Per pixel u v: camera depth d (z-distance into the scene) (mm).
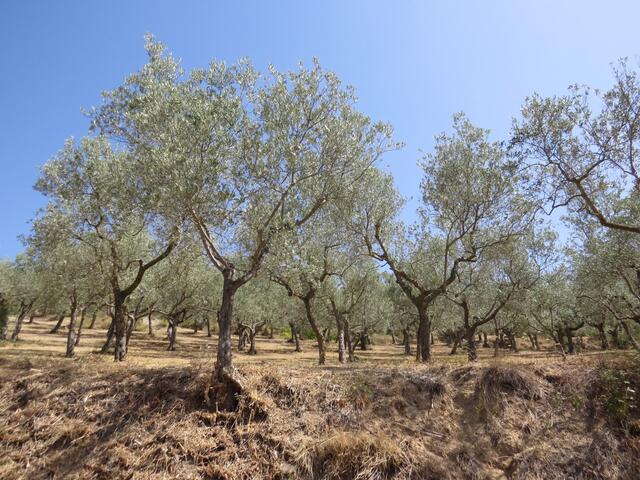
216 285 36781
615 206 15547
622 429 9297
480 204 17062
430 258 22875
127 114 11594
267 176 11164
